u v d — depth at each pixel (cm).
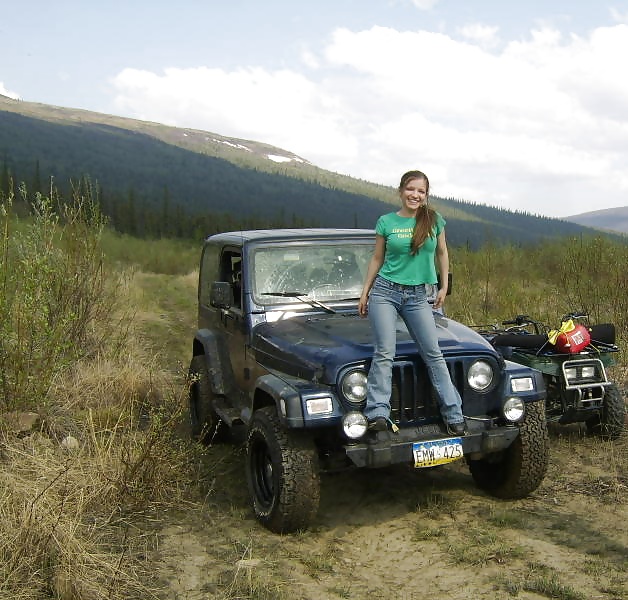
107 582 371
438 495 507
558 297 1091
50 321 723
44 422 591
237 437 664
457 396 435
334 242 573
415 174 430
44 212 732
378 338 425
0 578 362
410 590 376
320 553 422
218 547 431
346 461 455
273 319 534
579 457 576
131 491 482
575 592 360
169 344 1099
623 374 776
